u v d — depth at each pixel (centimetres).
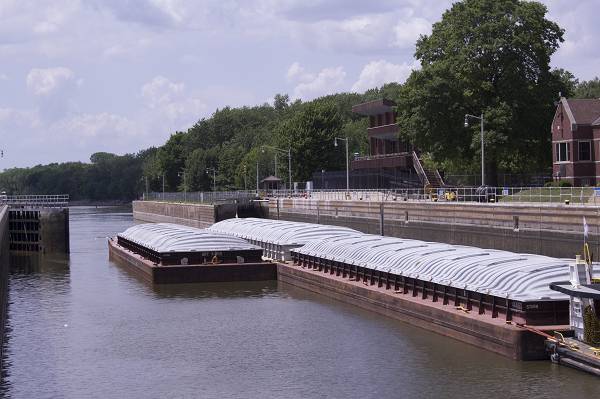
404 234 8438
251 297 5806
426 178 11650
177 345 4306
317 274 5900
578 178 8919
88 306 5600
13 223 10488
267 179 15675
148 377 3700
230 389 3469
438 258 4747
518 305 3725
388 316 4809
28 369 3891
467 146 9556
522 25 9350
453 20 9538
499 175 10881
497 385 3303
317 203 10950
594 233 5575
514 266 4141
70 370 3856
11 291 6450
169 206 17212
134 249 8200
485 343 3828
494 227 6788
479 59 9338
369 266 5247
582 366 3344
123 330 4731
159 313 5247
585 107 9081
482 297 4031
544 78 9488
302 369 3728
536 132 9538
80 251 10106
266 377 3628
